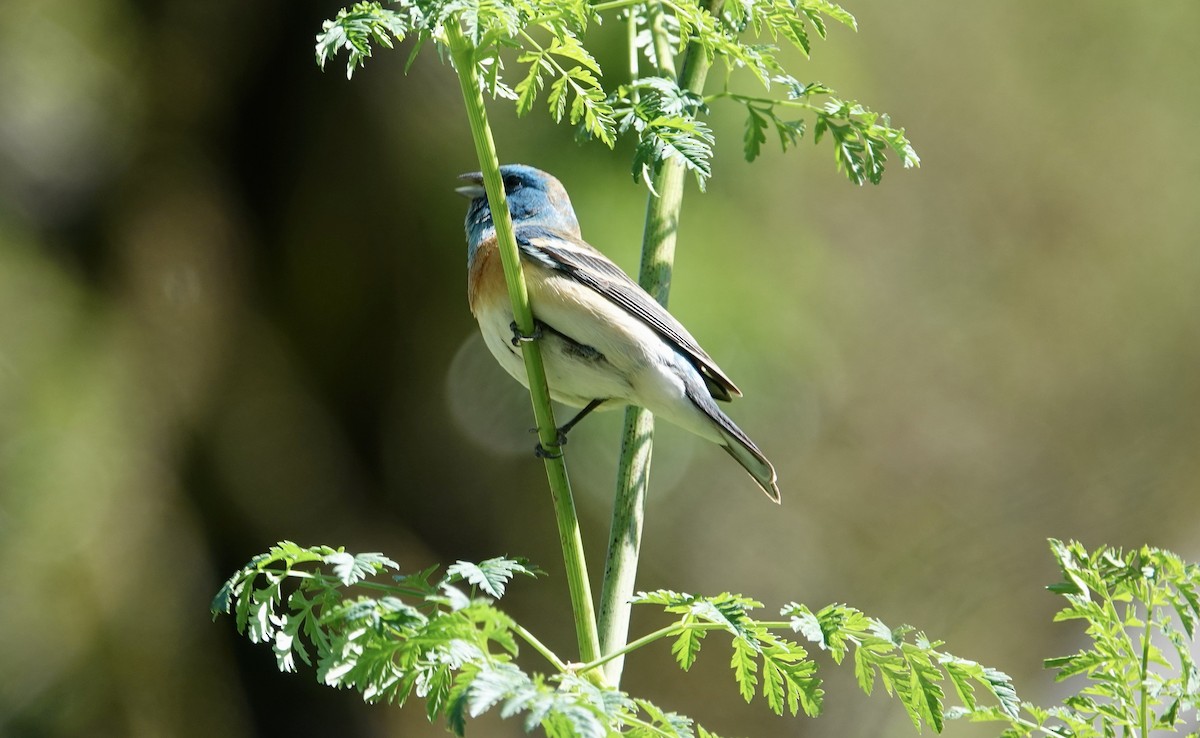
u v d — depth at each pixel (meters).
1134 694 4.48
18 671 11.48
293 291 13.85
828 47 12.61
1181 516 17.77
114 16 13.32
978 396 18.88
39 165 12.79
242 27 13.38
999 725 14.70
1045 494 18.19
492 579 4.02
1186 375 19.86
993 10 19.42
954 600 16.55
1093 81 20.19
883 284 18.38
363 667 3.88
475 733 13.82
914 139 18.95
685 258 11.41
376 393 13.95
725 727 15.07
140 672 12.05
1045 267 19.98
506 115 11.17
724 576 15.12
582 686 3.69
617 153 10.95
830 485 16.83
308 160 13.53
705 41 4.93
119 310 12.91
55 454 12.05
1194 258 20.41
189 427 13.04
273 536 13.14
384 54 12.86
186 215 13.41
